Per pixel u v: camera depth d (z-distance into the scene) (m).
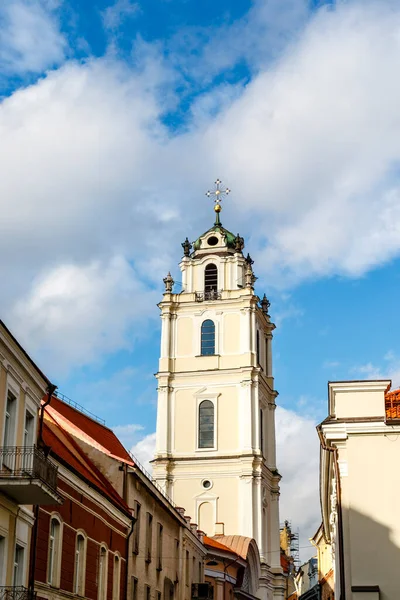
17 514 31.23
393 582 34.41
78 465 42.75
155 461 98.31
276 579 99.25
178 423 99.81
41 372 33.69
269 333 109.44
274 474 103.19
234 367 100.38
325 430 36.59
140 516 50.81
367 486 35.75
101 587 42.09
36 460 30.62
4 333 29.38
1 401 30.23
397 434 36.31
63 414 51.03
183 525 62.34
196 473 97.62
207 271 106.75
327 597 82.75
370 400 37.00
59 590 35.62
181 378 101.12
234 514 95.56
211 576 74.94
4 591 29.30
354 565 34.69
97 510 41.28
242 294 102.81
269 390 106.19
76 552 38.38
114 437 57.56
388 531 35.06
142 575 50.69
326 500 56.09
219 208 112.12
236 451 97.44
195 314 103.38
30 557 32.72
